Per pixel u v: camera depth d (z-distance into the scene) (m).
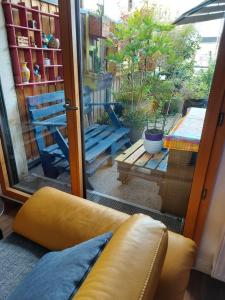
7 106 1.86
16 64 1.82
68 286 0.54
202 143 1.09
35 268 0.73
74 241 0.93
